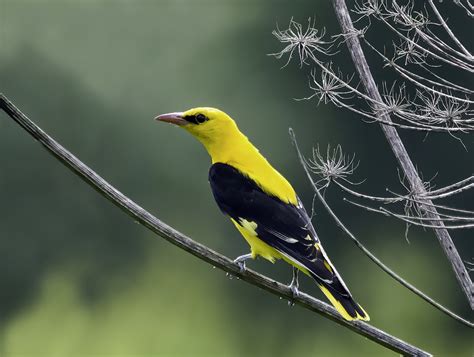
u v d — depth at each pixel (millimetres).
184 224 20562
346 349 19188
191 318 19781
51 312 20594
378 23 15367
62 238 20781
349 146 20031
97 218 20953
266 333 19625
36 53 21703
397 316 19141
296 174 20328
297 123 20578
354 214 19531
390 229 19312
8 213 20891
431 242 19234
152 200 20734
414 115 5516
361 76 5992
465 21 13297
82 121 21188
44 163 21031
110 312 20312
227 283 19875
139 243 20609
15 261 20766
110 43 21859
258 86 21141
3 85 21531
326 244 19594
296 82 21109
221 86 21422
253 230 6668
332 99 5680
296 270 6312
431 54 5621
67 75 21438
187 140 20812
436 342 19016
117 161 20953
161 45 21781
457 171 17438
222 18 21719
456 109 5441
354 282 19422
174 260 20328
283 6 20828
